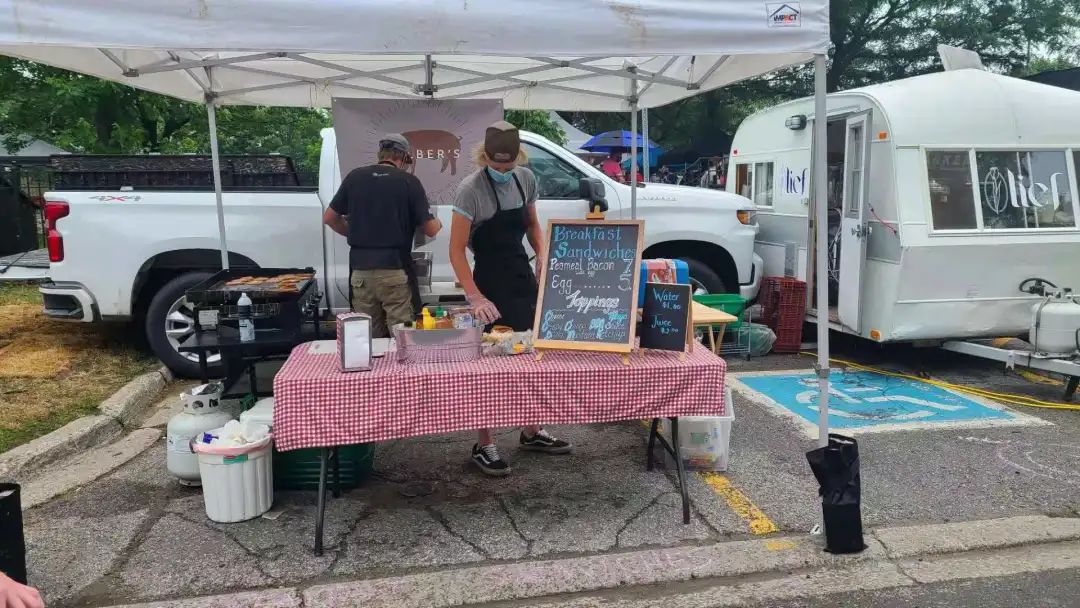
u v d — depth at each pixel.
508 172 3.70
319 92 5.25
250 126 14.16
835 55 21.34
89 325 6.74
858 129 5.86
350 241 4.21
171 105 12.68
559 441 4.22
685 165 18.80
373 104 4.89
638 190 6.37
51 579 2.89
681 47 2.87
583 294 3.28
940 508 3.56
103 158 5.54
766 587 2.94
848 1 19.91
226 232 5.50
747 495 3.67
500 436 4.53
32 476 3.82
